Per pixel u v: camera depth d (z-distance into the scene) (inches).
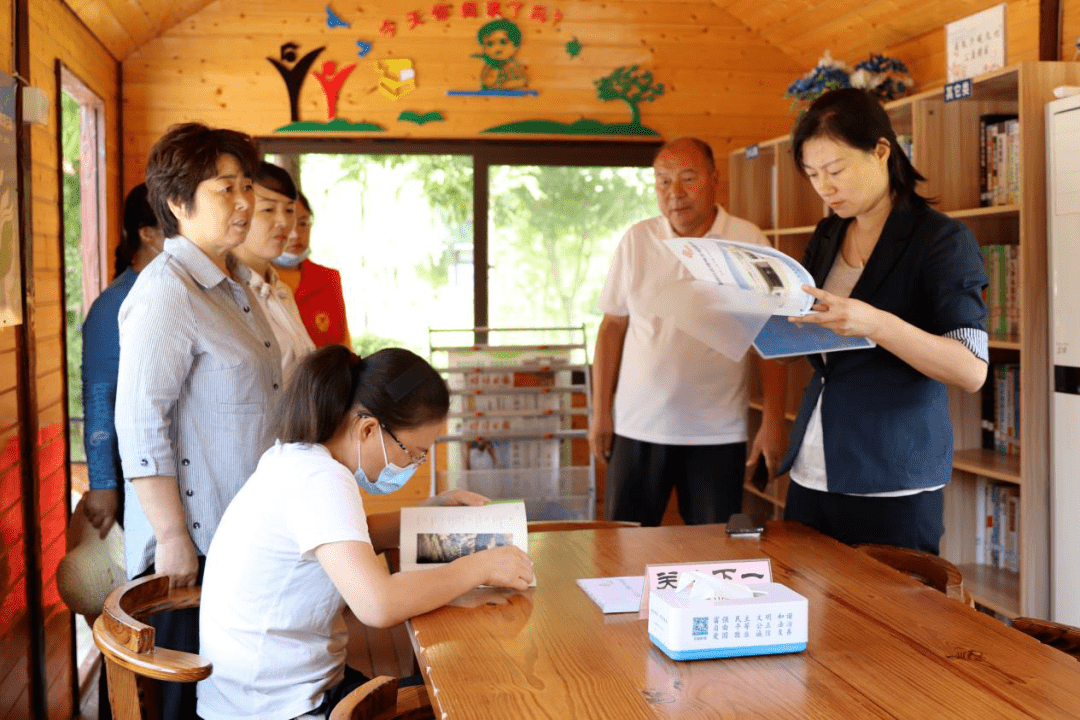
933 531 89.0
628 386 141.0
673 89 217.3
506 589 75.2
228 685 70.7
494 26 211.5
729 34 217.8
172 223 93.0
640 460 140.3
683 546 87.1
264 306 106.4
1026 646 62.2
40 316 124.5
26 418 114.3
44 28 132.3
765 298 76.4
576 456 213.8
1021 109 119.5
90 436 110.3
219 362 90.1
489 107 213.0
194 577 88.1
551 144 217.0
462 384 193.2
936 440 87.2
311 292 164.1
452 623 67.3
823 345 82.5
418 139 212.7
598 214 220.5
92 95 171.9
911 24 179.0
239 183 92.4
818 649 61.9
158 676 62.6
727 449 138.5
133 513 92.0
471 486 193.3
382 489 75.7
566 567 80.9
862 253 91.6
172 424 90.7
